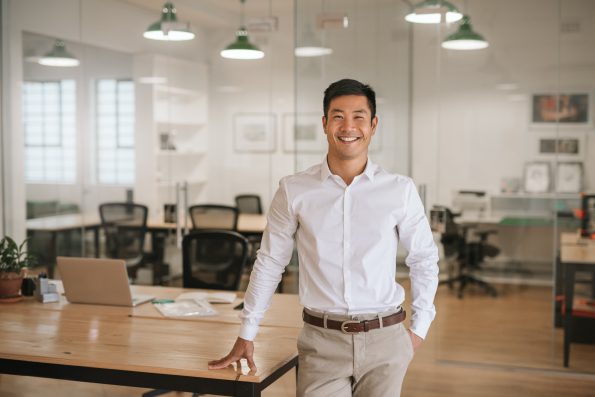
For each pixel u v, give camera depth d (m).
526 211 5.11
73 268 3.71
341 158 2.41
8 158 6.57
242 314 2.56
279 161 7.74
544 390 4.59
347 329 2.37
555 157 5.03
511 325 5.15
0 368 2.87
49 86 6.61
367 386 2.42
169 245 7.25
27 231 6.61
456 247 5.30
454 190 5.29
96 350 2.88
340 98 2.40
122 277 3.64
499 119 5.14
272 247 2.52
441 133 5.29
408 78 5.61
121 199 6.98
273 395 4.36
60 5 6.57
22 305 3.76
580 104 4.96
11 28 6.55
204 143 7.79
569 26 4.95
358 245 2.39
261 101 7.73
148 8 7.15
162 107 7.27
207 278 4.43
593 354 4.96
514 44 5.08
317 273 2.42
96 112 6.83
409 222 2.45
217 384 2.59
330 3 5.48
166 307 3.63
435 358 5.24
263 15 7.69
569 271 4.95
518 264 5.15
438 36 5.25
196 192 7.65
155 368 2.65
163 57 7.27
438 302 5.32
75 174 6.75
